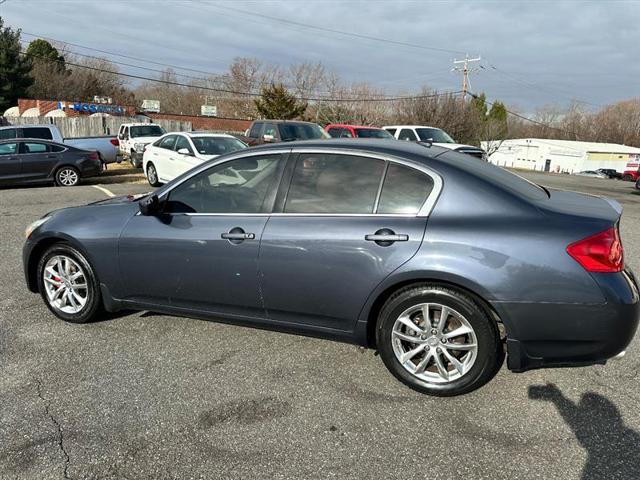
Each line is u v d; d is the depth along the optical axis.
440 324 2.94
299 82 57.06
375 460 2.45
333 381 3.17
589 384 3.13
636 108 77.25
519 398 2.97
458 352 3.00
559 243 2.72
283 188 3.31
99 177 15.15
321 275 3.11
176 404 2.91
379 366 3.36
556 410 2.85
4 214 8.76
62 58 58.53
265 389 3.07
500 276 2.74
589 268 2.68
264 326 3.43
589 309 2.68
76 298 3.97
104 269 3.78
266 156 3.43
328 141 3.43
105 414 2.80
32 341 3.69
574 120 83.06
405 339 3.02
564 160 58.09
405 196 3.04
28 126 13.77
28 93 46.62
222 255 3.35
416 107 39.06
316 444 2.56
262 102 41.44
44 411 2.82
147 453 2.49
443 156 3.24
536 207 2.89
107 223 3.77
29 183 12.49
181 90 73.44
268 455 2.48
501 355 2.98
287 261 3.18
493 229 2.81
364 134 14.45
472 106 40.97
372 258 2.97
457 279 2.80
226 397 2.98
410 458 2.46
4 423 2.71
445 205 2.95
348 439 2.60
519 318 2.75
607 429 2.68
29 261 4.13
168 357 3.47
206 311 3.56
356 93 54.22
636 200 14.66
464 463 2.42
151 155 12.56
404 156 3.12
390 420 2.76
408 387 3.07
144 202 3.62
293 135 13.63
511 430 2.67
